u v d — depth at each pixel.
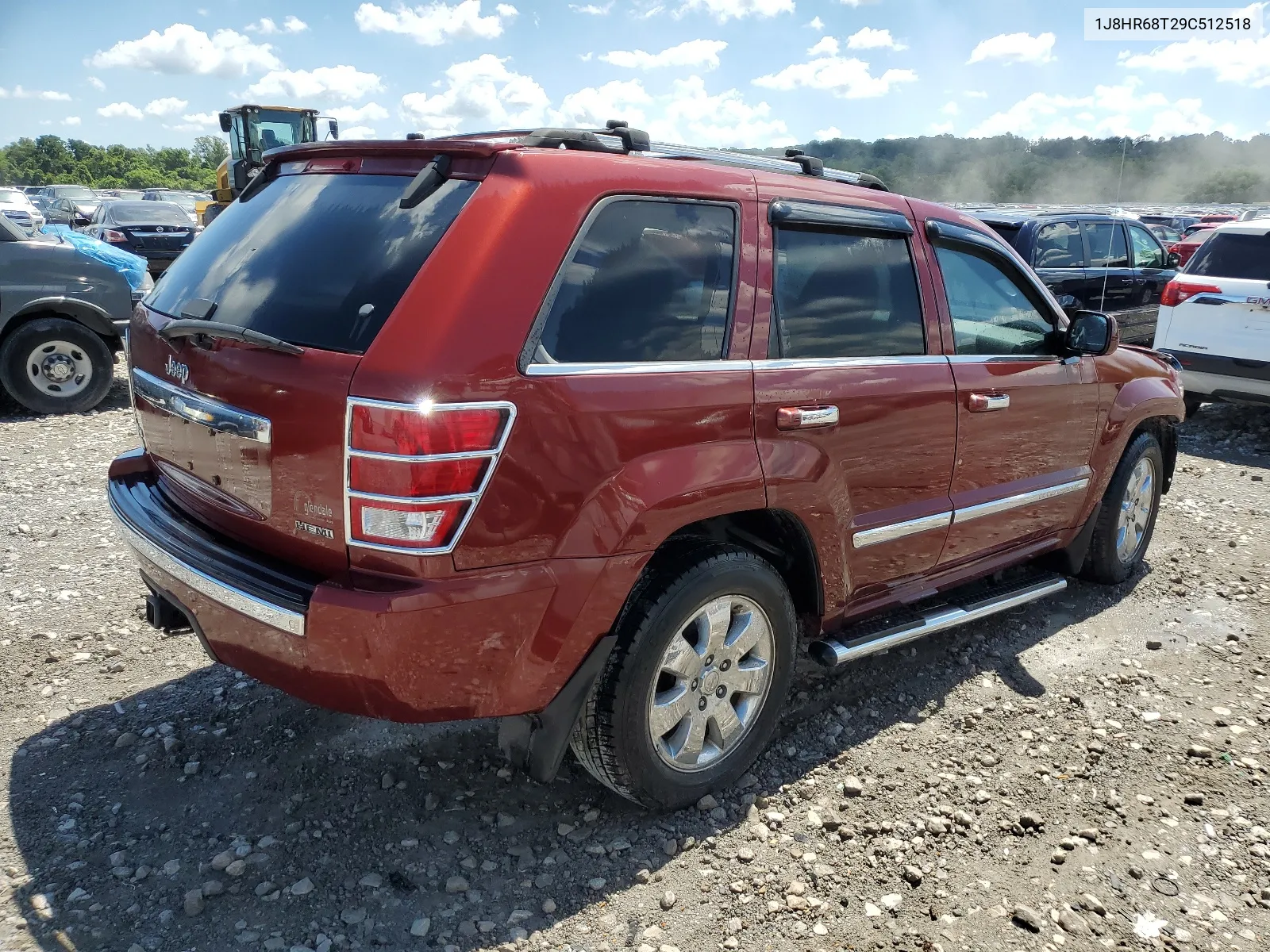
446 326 2.27
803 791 3.08
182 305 2.85
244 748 3.20
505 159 2.47
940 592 4.34
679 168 2.79
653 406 2.56
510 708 2.51
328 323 2.39
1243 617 4.58
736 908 2.55
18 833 2.73
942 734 3.46
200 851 2.69
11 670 3.65
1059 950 2.44
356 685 2.34
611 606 2.54
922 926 2.51
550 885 2.62
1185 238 18.52
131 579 4.55
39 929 2.37
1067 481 4.24
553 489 2.40
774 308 2.96
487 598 2.33
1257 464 7.52
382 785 3.02
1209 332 8.10
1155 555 5.39
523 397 2.33
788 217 2.99
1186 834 2.93
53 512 5.50
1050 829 2.93
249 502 2.57
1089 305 10.14
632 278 2.62
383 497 2.23
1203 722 3.60
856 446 3.15
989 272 3.85
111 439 7.31
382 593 2.27
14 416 8.07
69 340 8.08
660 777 2.81
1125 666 4.05
